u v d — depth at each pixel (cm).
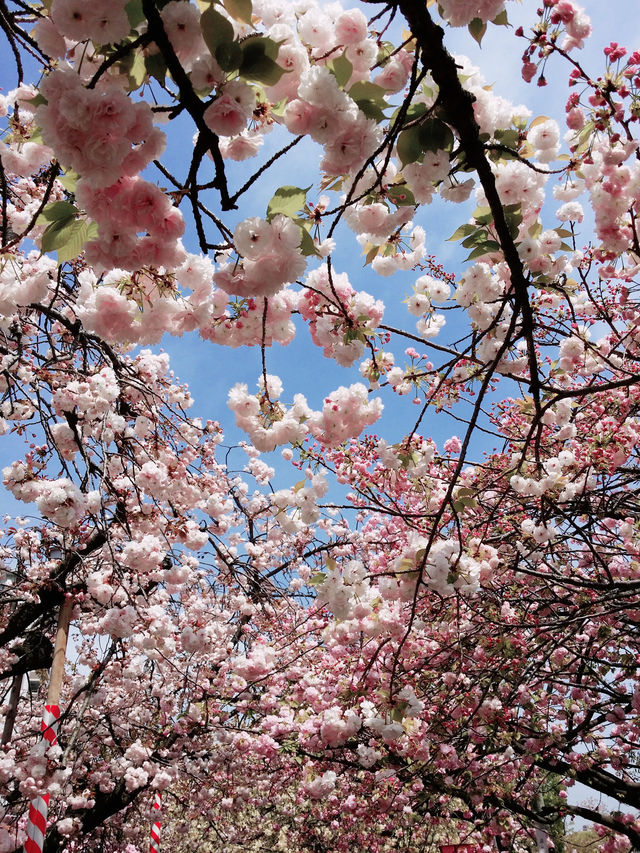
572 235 252
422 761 505
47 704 541
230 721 879
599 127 218
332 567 303
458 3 151
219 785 925
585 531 489
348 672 538
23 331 503
